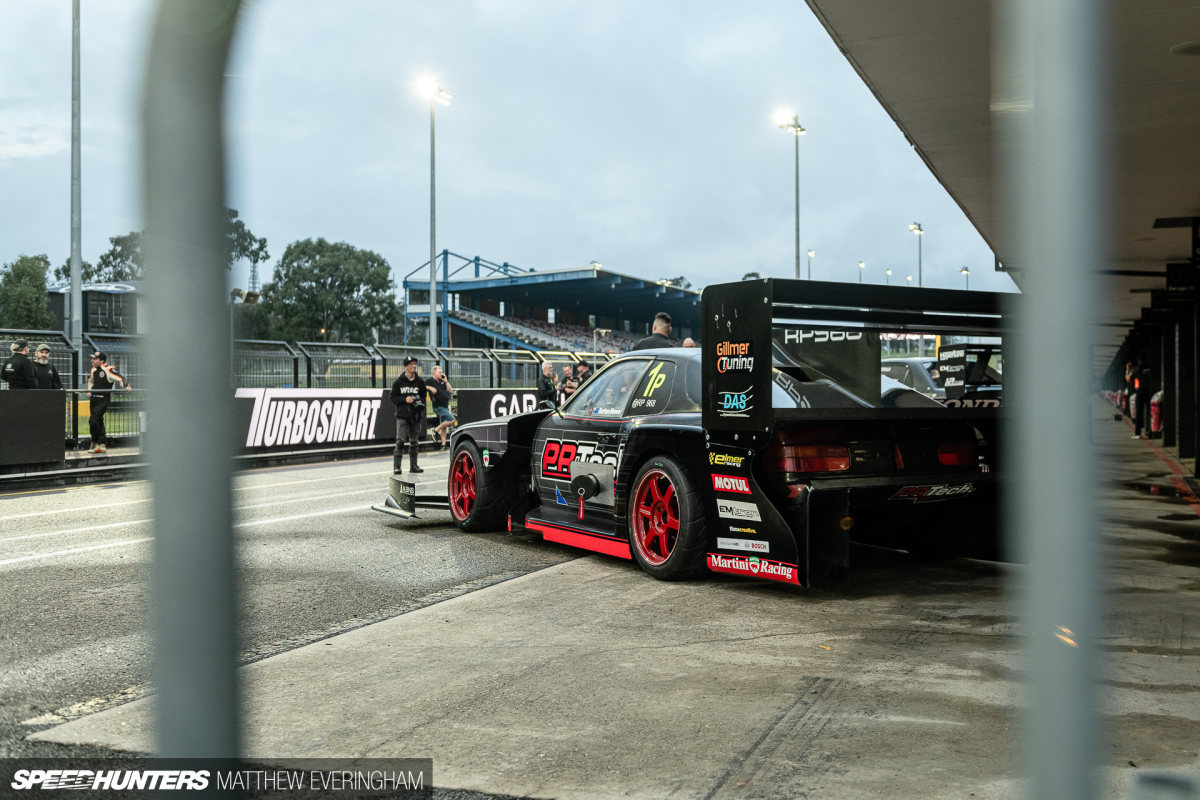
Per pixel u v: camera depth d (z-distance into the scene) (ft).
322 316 267.18
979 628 13.71
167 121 2.56
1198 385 35.63
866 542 20.53
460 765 8.69
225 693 2.64
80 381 43.11
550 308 245.65
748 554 15.84
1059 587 2.44
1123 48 20.13
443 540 22.06
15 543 21.72
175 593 2.58
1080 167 2.43
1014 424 2.53
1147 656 12.17
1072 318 2.43
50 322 213.05
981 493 18.12
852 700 10.46
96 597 15.94
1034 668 2.50
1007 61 2.57
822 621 14.16
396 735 9.47
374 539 22.18
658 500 17.39
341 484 35.91
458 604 15.37
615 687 11.00
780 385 16.63
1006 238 2.60
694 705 10.34
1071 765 2.45
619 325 268.82
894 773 8.42
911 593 16.21
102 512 27.53
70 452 40.86
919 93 23.85
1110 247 2.46
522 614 14.67
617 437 18.49
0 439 35.37
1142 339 84.79
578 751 9.02
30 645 12.92
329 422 51.26
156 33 2.59
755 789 8.12
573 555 20.04
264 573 17.98
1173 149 27.71
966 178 33.32
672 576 16.99
